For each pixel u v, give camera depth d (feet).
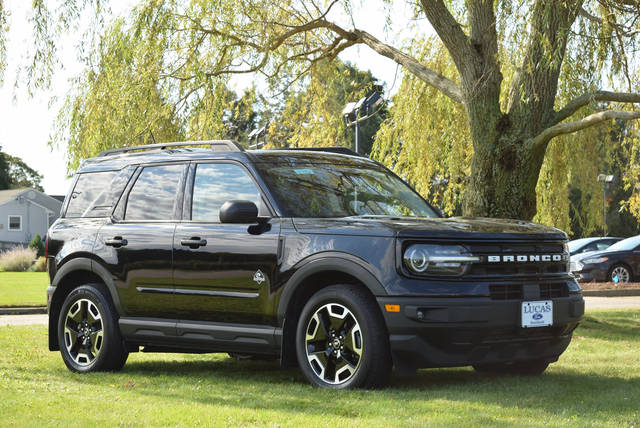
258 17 42.98
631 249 75.82
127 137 43.42
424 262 17.85
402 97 49.37
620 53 34.88
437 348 17.78
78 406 16.52
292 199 20.47
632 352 27.84
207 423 14.65
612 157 47.88
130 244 22.65
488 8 36.68
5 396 17.71
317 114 50.80
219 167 21.84
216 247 20.70
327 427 14.28
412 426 14.35
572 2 33.76
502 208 37.19
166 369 24.11
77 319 24.00
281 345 19.51
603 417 15.52
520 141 36.81
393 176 23.75
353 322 18.53
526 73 36.27
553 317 18.98
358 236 18.56
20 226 208.95
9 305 56.03
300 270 19.10
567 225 49.19
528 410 16.10
